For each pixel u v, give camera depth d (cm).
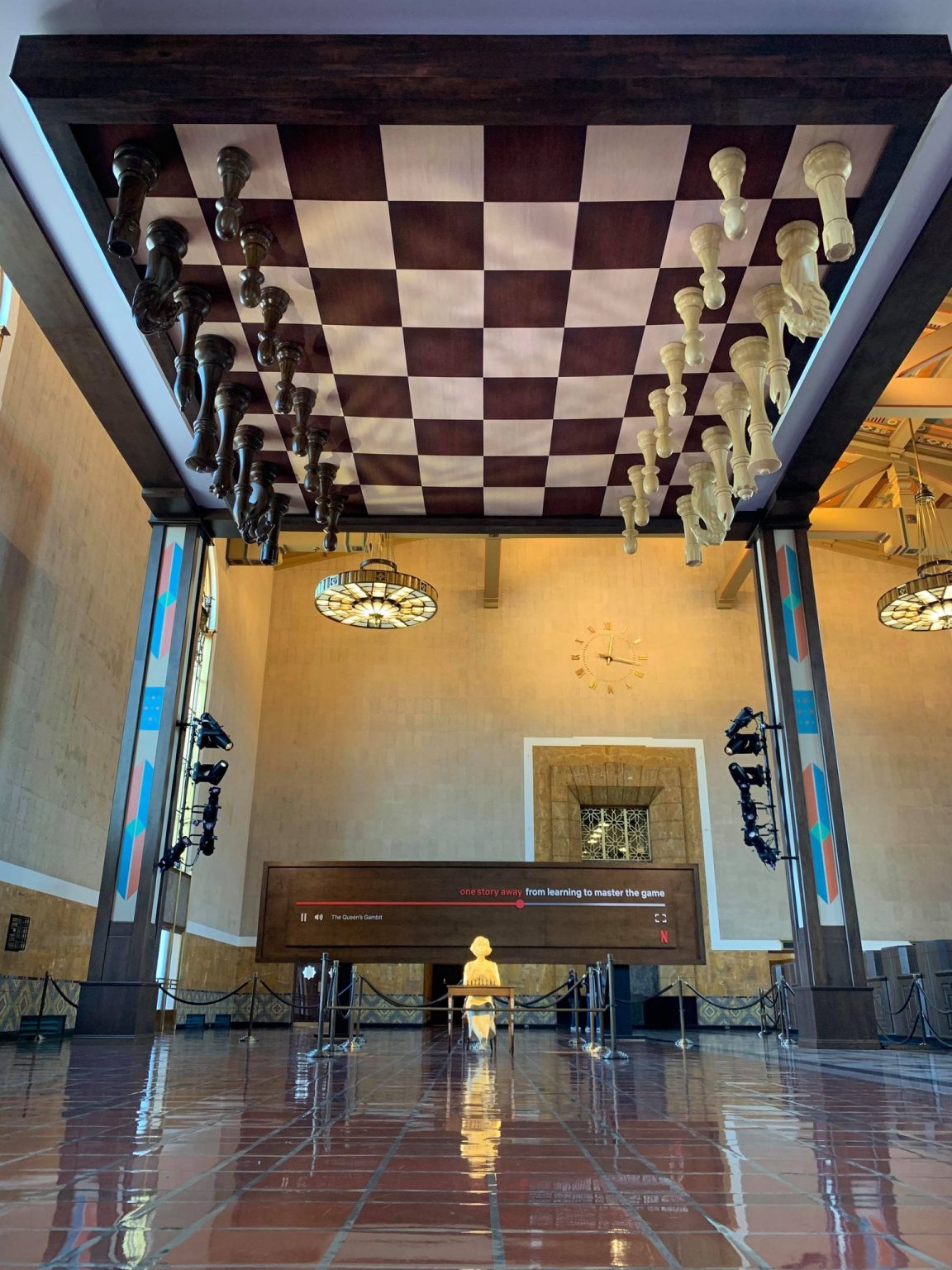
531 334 753
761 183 598
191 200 616
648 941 938
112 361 788
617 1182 219
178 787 954
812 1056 780
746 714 985
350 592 1394
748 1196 204
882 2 511
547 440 907
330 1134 295
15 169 611
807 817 927
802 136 563
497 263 675
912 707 1922
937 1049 949
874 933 1772
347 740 1930
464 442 910
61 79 523
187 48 525
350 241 655
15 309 998
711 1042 1148
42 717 1069
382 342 762
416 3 512
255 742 1909
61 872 1123
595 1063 688
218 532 1041
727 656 1970
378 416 864
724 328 739
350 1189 208
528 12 517
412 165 588
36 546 1052
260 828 1875
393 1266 147
